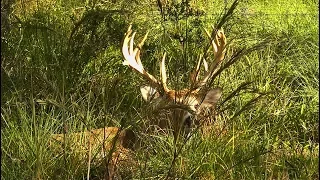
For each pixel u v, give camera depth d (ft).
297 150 26.68
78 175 22.91
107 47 33.04
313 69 32.65
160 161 23.81
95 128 26.12
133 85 30.66
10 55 30.76
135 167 23.52
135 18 37.04
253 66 32.40
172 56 33.09
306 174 24.22
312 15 40.75
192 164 23.90
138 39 34.60
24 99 27.71
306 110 29.50
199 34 33.45
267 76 32.40
